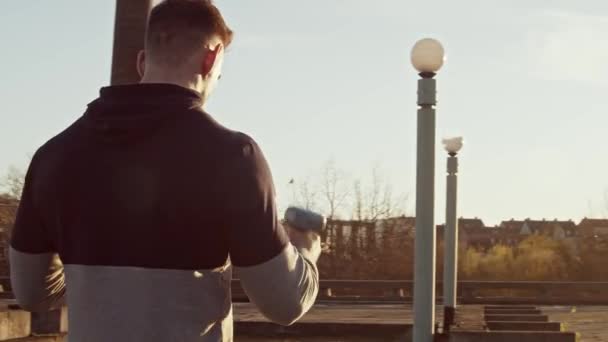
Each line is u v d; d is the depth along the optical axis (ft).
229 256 6.98
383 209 157.79
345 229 157.48
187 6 7.39
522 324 37.22
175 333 6.72
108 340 6.74
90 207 6.95
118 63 19.39
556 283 95.76
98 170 6.98
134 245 6.78
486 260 168.55
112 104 7.07
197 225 6.75
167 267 6.75
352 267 156.56
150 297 6.73
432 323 23.32
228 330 7.09
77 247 7.02
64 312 27.86
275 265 6.85
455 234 46.06
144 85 7.07
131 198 6.82
